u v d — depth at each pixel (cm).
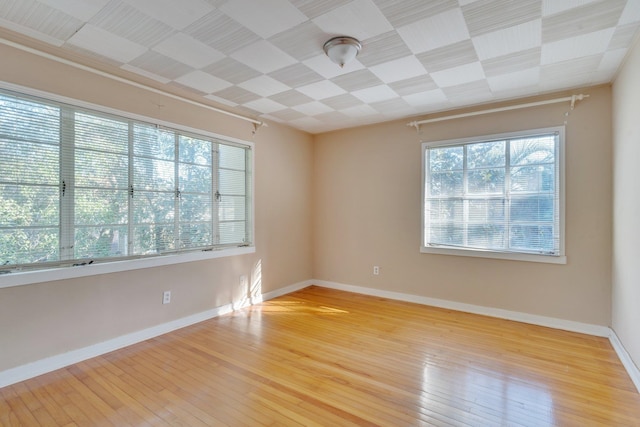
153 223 301
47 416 184
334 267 482
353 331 311
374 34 216
